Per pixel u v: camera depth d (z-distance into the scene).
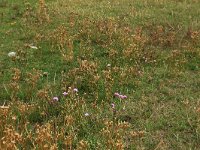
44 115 9.21
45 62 12.32
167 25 15.70
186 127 9.07
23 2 18.11
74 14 16.19
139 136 8.60
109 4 18.08
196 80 11.32
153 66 12.15
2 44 13.55
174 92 10.65
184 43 13.78
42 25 15.20
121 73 11.09
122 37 13.44
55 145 7.16
